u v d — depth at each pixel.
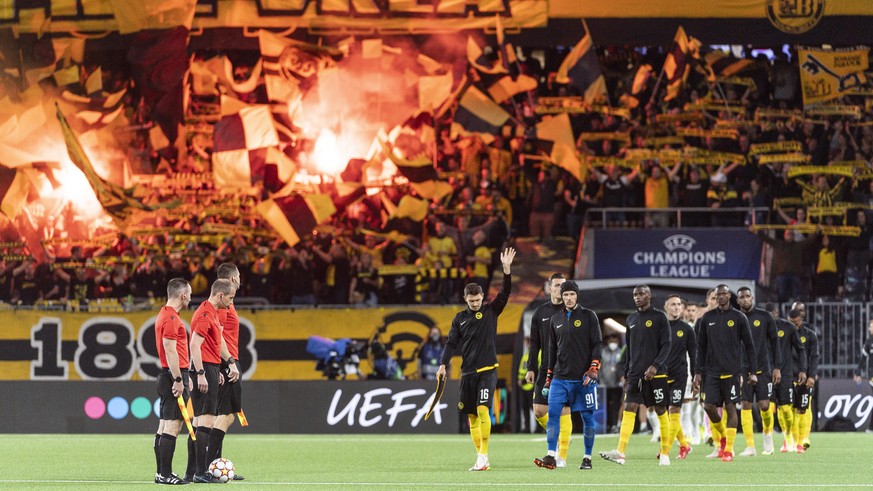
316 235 101.31
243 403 82.62
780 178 101.38
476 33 96.00
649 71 105.31
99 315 85.81
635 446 66.88
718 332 55.59
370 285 100.31
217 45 96.62
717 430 57.00
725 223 100.75
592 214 102.12
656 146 103.50
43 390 82.81
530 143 103.81
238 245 101.50
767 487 40.47
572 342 48.22
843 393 82.44
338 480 44.06
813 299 95.44
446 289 99.38
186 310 96.25
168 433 41.41
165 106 101.81
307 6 96.06
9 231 101.25
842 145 101.88
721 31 93.69
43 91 99.19
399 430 81.31
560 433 49.69
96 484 42.97
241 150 100.81
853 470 48.69
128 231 102.12
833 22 92.75
